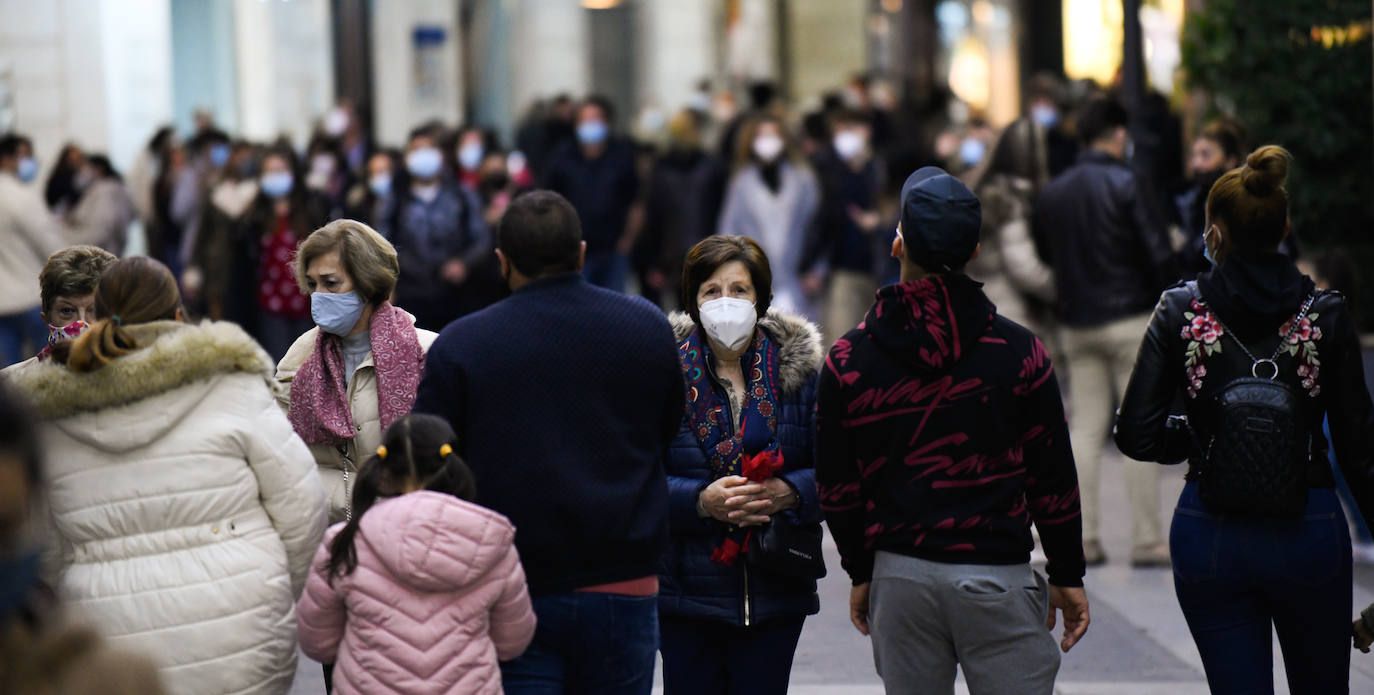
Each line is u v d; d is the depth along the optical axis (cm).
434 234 4009
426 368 1303
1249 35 3434
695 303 1507
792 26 9506
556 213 1313
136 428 1293
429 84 9294
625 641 1316
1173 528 1425
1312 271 2269
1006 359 1294
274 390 1509
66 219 4912
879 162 4259
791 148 4128
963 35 9256
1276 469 1345
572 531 1285
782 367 1488
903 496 1294
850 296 4175
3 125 6203
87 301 1553
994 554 1285
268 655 1327
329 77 8756
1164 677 1986
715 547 1466
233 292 4028
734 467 1474
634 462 1316
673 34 9362
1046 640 1302
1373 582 2389
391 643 1223
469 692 1233
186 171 4862
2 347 3903
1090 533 2572
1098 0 7112
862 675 2020
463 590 1230
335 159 5394
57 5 6219
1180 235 2820
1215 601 1400
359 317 1530
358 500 1259
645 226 4562
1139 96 3134
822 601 2398
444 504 1223
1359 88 3400
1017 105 8538
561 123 6012
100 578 1293
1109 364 2548
